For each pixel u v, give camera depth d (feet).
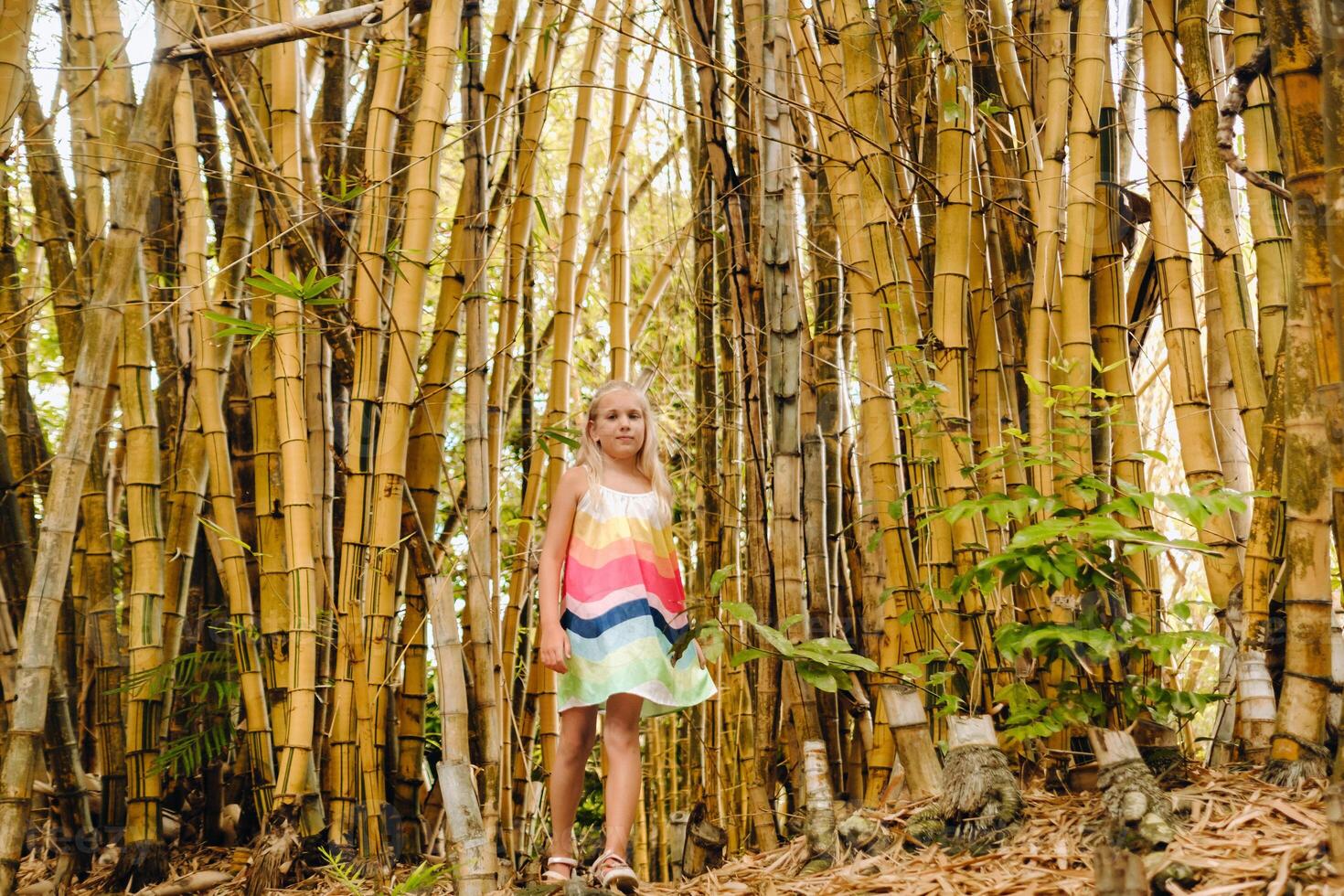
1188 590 17.99
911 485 9.71
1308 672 7.41
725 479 12.25
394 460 9.39
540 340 15.49
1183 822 7.07
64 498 8.50
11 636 10.54
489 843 8.32
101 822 11.59
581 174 13.23
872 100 9.16
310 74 12.77
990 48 10.41
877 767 9.48
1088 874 6.49
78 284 11.85
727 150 10.20
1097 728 7.48
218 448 11.08
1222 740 8.68
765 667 9.90
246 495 12.80
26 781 8.21
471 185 10.59
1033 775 8.75
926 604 8.96
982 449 9.61
